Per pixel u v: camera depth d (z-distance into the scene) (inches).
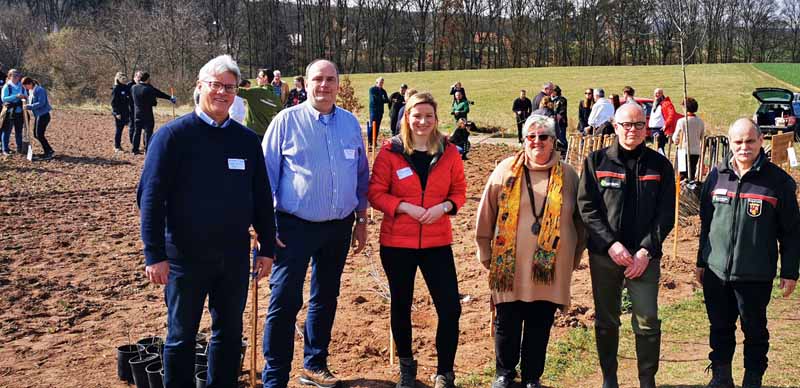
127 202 481.4
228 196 160.6
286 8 3580.2
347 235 195.3
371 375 206.4
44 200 471.8
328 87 184.9
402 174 189.0
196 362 203.6
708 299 196.1
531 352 189.8
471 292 292.2
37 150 708.7
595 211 181.5
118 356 200.1
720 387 190.9
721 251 188.2
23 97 648.4
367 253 352.8
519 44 3518.7
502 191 187.3
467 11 3543.3
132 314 260.1
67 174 582.2
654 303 180.7
